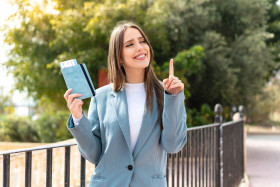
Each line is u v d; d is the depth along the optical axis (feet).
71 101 5.02
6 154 4.84
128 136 5.37
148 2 32.63
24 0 26.43
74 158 11.44
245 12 41.09
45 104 38.91
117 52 5.57
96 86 31.78
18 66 31.68
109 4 29.55
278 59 53.78
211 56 37.17
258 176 23.94
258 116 88.48
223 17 41.88
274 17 53.52
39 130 37.63
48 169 5.61
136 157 5.40
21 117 40.96
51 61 31.32
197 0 36.45
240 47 40.45
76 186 11.07
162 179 5.58
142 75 5.78
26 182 5.18
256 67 40.96
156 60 35.60
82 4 31.19
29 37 29.84
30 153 5.24
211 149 12.60
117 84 5.63
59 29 29.04
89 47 30.63
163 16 31.94
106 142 5.48
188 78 39.11
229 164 15.84
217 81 38.65
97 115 5.71
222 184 13.69
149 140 5.42
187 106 34.86
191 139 10.28
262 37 41.78
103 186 5.42
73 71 5.13
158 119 5.51
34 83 31.63
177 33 35.78
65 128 35.27
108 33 28.12
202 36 37.42
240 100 46.16
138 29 5.66
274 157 33.68
